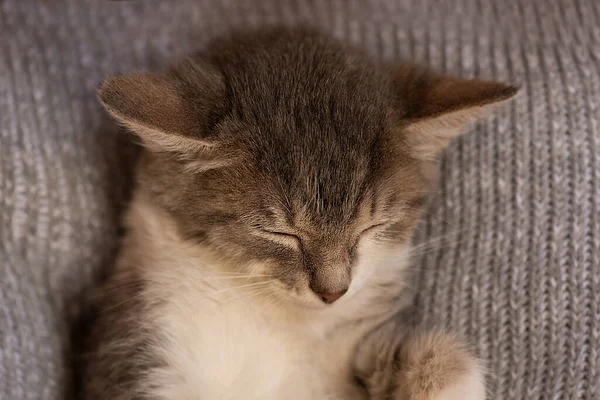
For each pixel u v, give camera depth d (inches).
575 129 13.4
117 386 12.6
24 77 13.8
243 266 12.8
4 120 13.5
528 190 13.3
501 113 13.5
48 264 13.5
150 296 12.9
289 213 12.3
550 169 13.3
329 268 12.4
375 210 12.6
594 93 13.5
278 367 13.0
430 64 14.2
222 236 12.6
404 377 12.7
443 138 12.9
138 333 12.7
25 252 13.4
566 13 14.0
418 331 13.1
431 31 14.3
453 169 13.6
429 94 12.7
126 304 13.0
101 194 13.9
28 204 13.4
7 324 12.9
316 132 12.3
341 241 12.5
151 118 11.7
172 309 12.8
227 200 12.4
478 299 13.2
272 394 12.9
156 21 14.6
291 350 13.1
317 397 13.1
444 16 14.3
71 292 13.7
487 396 12.9
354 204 12.4
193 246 12.9
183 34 14.7
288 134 12.3
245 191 12.3
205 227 12.7
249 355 12.9
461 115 12.4
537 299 13.0
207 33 14.7
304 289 12.6
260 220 12.4
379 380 13.0
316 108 12.5
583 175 13.2
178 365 12.6
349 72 12.9
